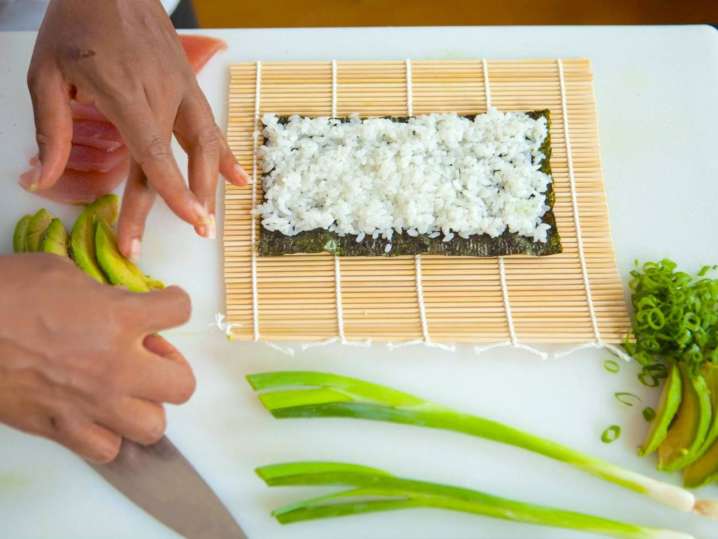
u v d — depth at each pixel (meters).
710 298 0.58
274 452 0.59
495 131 0.63
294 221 0.62
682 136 0.66
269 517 0.57
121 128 0.55
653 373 0.60
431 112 0.65
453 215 0.61
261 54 0.68
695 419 0.57
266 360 0.60
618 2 0.96
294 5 0.97
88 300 0.48
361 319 0.61
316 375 0.59
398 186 0.62
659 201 0.64
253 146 0.65
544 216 0.62
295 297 0.61
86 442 0.51
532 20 0.96
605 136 0.66
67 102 0.56
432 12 0.96
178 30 0.69
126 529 0.57
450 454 0.59
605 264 0.62
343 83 0.66
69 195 0.63
